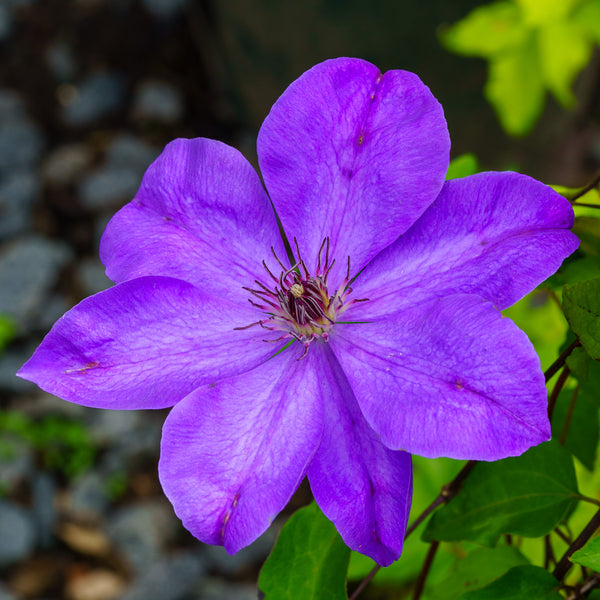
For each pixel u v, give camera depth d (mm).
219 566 1424
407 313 546
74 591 1412
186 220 575
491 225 547
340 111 561
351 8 1496
